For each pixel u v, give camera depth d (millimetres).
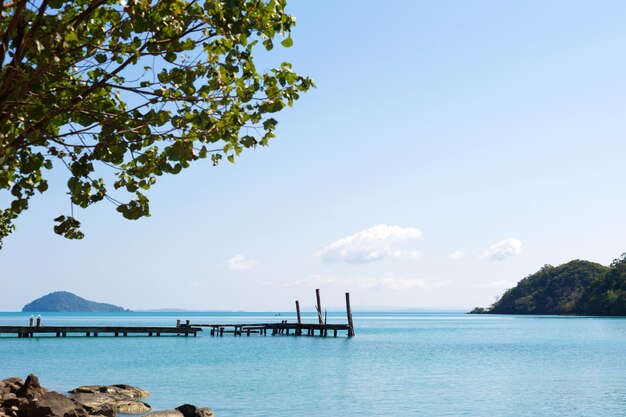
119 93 8109
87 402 22797
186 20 7188
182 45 7273
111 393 25953
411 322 192250
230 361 45562
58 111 7000
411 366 43438
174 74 7398
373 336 90000
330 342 69938
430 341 76938
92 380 33625
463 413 24984
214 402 26891
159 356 48719
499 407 26328
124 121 7488
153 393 29188
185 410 21312
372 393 30125
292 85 8023
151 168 8039
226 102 7414
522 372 39906
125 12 6938
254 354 52312
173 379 34750
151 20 7090
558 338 83312
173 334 82000
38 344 58438
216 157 8094
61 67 6828
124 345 59781
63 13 7242
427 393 30297
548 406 26656
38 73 6289
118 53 7301
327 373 38531
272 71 7957
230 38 7418
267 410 25156
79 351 51750
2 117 6453
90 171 7613
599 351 59156
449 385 33375
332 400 27844
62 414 17844
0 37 6043
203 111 7184
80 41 7258
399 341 75938
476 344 70688
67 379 33938
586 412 25359
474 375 38156
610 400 28312
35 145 7281
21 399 19172
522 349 62281
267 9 7488
